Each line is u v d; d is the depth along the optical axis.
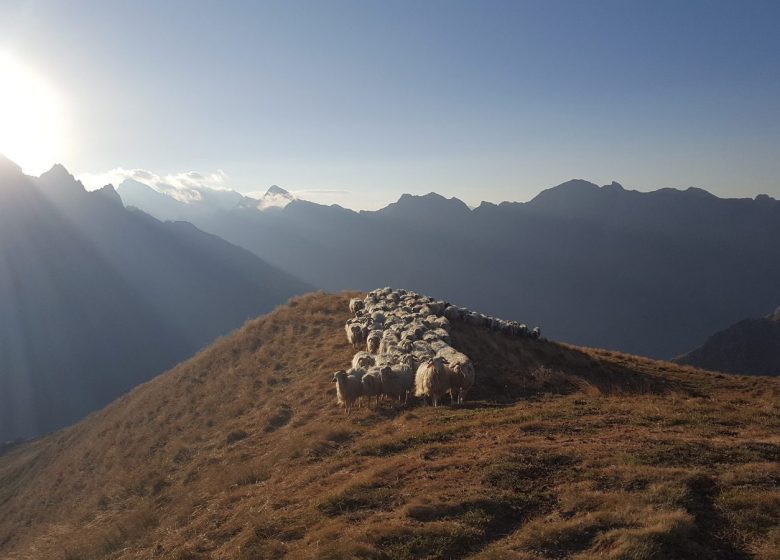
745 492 8.33
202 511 12.37
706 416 13.23
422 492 9.33
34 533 19.94
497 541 7.70
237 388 24.39
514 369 23.28
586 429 12.27
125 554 11.83
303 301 37.69
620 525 7.63
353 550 7.64
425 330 25.33
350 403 17.44
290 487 11.55
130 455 22.12
